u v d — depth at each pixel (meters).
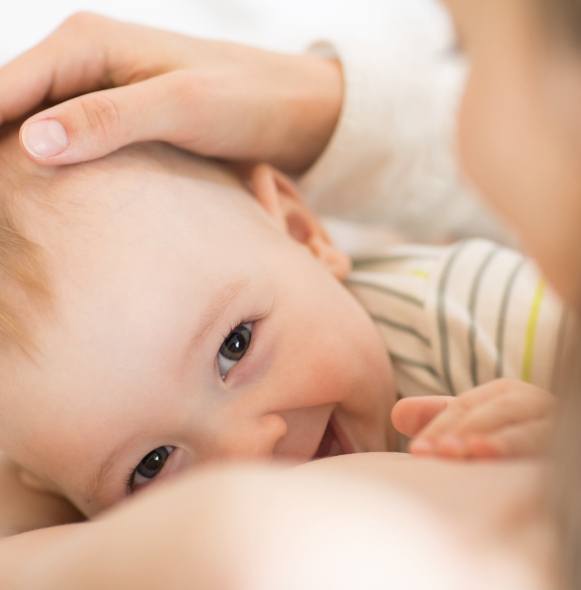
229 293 0.79
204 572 0.39
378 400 0.86
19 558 0.60
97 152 0.81
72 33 0.92
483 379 0.93
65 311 0.75
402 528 0.41
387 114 1.09
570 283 0.38
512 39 0.36
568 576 0.37
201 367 0.77
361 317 0.88
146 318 0.75
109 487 0.80
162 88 0.85
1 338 0.77
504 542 0.42
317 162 1.08
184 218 0.82
